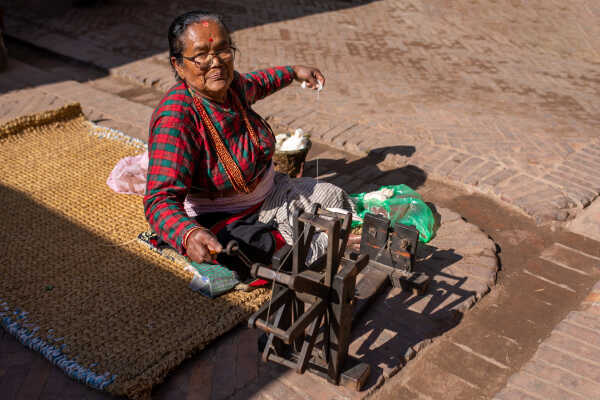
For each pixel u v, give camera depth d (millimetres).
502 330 2801
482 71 6875
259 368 2572
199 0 10297
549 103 5836
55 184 4227
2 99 5938
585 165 4402
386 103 5824
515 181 4164
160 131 2406
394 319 2838
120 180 4078
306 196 3033
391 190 3756
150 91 6414
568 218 3748
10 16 9188
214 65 2346
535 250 3467
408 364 2600
